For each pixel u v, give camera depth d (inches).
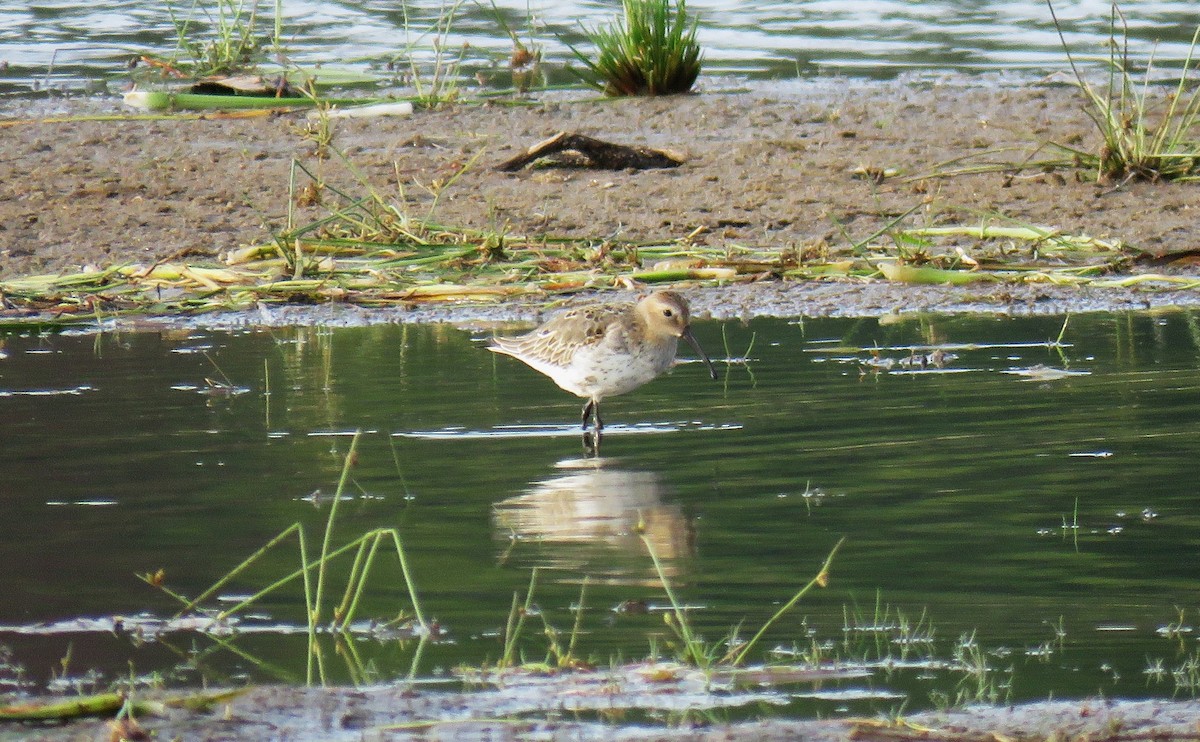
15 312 648.4
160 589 346.6
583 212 781.9
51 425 485.4
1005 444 450.6
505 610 333.1
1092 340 585.0
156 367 565.6
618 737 270.1
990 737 266.1
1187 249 694.5
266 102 992.2
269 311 660.1
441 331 626.8
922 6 1362.0
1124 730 268.7
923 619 321.7
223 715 280.4
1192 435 454.6
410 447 462.9
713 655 306.3
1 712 278.4
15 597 342.0
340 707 284.2
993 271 692.7
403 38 1229.7
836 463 437.1
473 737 271.6
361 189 818.8
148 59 1104.8
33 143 899.4
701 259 703.7
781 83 1050.7
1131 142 821.9
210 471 436.1
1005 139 892.0
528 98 1021.2
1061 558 355.9
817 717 277.9
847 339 597.6
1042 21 1267.2
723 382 540.1
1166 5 1317.7
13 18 1332.4
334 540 378.0
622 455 452.1
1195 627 315.0
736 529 381.7
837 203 789.2
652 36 1013.8
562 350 498.9
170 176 840.9
